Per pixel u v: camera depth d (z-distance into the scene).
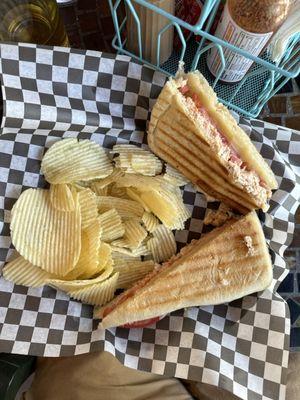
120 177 0.25
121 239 0.25
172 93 0.23
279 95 0.28
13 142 0.24
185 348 0.23
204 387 0.25
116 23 0.23
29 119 0.24
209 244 0.24
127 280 0.25
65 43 0.27
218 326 0.24
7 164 0.24
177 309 0.24
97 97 0.25
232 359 0.23
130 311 0.23
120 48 0.25
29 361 0.25
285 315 0.24
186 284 0.23
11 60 0.23
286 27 0.20
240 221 0.24
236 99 0.26
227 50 0.22
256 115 0.26
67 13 0.27
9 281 0.23
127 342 0.24
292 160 0.25
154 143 0.25
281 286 0.27
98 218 0.24
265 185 0.24
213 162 0.24
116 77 0.24
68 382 0.25
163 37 0.24
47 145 0.25
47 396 0.25
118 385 0.25
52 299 0.24
